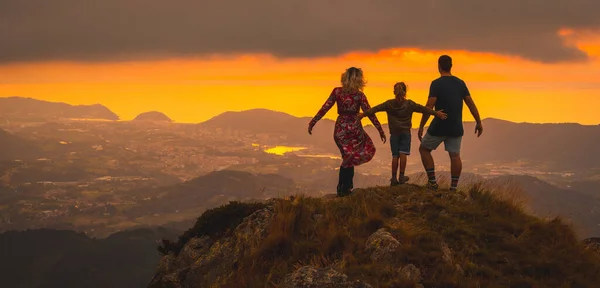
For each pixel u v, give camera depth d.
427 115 11.25
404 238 9.20
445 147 11.49
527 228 9.79
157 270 11.41
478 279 8.47
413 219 9.92
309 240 9.81
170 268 11.27
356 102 11.68
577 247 9.63
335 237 9.45
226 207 11.66
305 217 10.27
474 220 9.93
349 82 11.60
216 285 10.00
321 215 10.38
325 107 11.70
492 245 9.38
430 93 11.37
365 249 9.13
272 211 10.66
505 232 9.77
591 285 8.70
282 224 10.01
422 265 8.66
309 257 9.35
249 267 9.66
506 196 11.00
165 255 11.77
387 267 8.65
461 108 11.30
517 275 8.74
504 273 8.80
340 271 8.64
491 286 8.30
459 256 8.98
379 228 9.73
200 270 10.45
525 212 10.80
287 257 9.64
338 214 10.35
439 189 11.33
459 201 10.68
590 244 10.15
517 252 9.26
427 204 10.39
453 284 8.27
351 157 11.52
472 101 11.40
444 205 10.36
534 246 9.43
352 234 9.67
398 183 11.61
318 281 8.14
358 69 11.71
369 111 11.49
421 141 11.60
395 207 10.39
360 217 10.04
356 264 8.83
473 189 11.12
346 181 11.71
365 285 8.03
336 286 8.05
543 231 9.80
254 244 10.13
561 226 10.00
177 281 10.71
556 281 8.74
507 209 10.48
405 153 11.56
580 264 9.10
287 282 8.36
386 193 10.95
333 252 9.39
